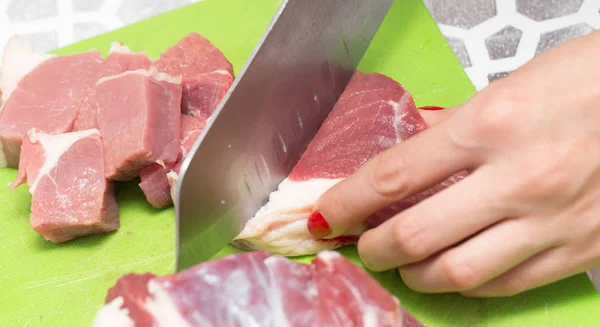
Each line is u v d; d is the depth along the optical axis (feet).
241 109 1.51
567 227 1.38
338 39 1.68
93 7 2.13
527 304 1.50
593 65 1.38
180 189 1.44
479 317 1.50
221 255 1.61
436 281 1.43
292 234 1.58
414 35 1.88
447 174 1.41
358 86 1.69
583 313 1.49
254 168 1.56
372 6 1.75
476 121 1.37
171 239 1.64
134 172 1.67
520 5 2.02
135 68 1.79
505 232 1.38
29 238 1.66
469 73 1.94
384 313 1.27
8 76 1.79
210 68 1.78
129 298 1.31
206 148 1.47
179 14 1.98
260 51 1.52
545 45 1.96
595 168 1.36
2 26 2.10
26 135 1.68
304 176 1.61
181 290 1.30
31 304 1.58
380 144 1.62
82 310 1.57
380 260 1.46
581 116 1.36
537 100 1.37
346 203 1.46
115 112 1.67
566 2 2.01
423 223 1.39
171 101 1.69
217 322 1.28
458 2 2.05
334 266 1.31
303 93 1.62
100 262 1.62
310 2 1.59
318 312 1.28
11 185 1.68
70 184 1.63
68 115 1.73
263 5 1.98
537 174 1.35
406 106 1.64
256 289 1.30
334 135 1.64
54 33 2.09
